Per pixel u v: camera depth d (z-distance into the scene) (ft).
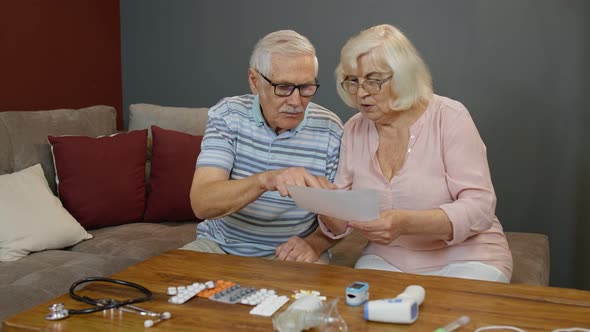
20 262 7.64
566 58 10.49
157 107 10.80
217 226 7.29
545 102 10.67
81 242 8.82
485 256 6.31
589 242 10.62
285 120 6.53
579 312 4.31
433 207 6.33
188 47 12.87
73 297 4.67
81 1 12.22
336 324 4.06
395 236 5.81
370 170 6.64
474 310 4.37
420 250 6.49
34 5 11.22
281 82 6.32
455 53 11.09
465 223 5.95
